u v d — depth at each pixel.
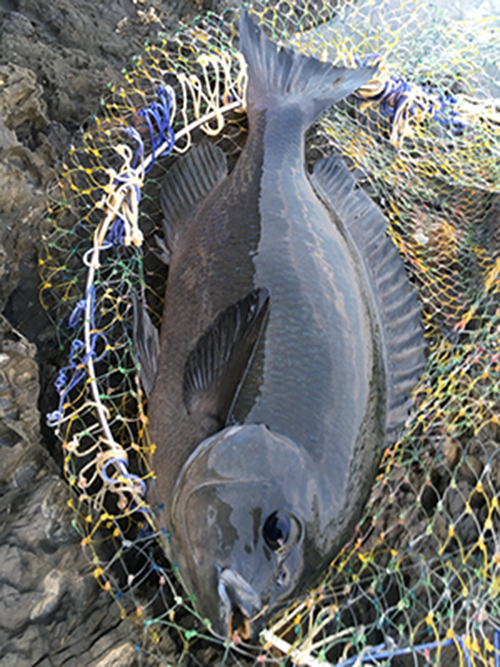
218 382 0.34
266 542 0.30
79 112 0.51
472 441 0.39
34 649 0.29
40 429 0.38
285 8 0.63
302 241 0.38
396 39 0.58
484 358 0.39
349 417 0.33
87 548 0.33
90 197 0.46
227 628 0.29
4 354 0.36
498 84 0.56
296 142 0.44
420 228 0.52
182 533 0.31
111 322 0.43
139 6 0.60
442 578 0.32
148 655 0.31
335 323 0.35
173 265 0.42
